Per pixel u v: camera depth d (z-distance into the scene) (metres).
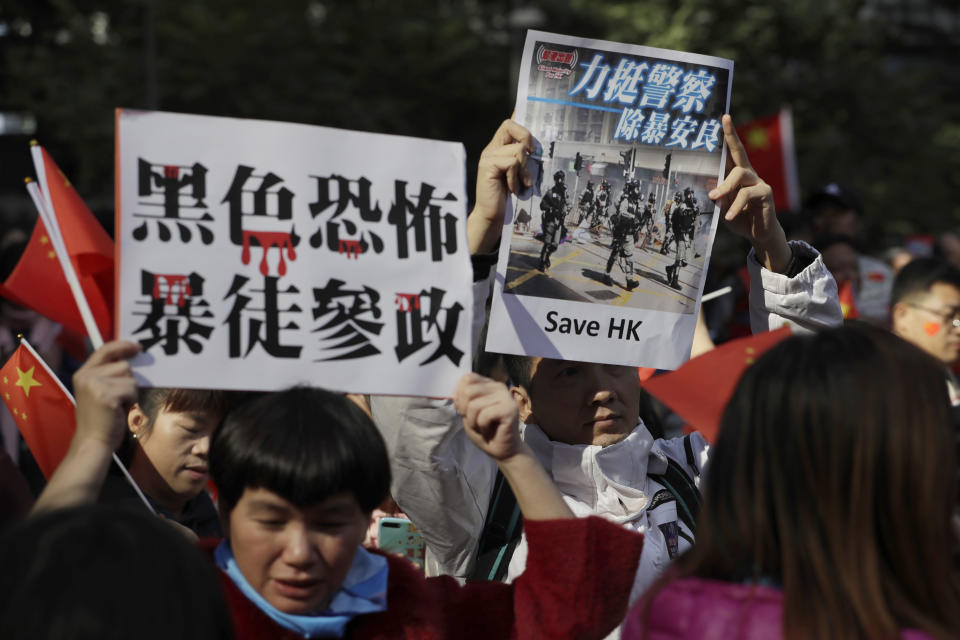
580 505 2.16
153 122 1.69
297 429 1.55
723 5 15.23
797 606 1.36
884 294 5.70
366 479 1.57
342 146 1.77
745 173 2.09
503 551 2.13
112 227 3.82
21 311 4.12
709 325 4.75
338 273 1.72
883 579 1.36
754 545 1.41
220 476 1.59
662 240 2.09
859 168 16.03
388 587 1.69
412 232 1.77
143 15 13.27
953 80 19.83
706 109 2.11
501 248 2.01
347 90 14.02
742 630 1.37
